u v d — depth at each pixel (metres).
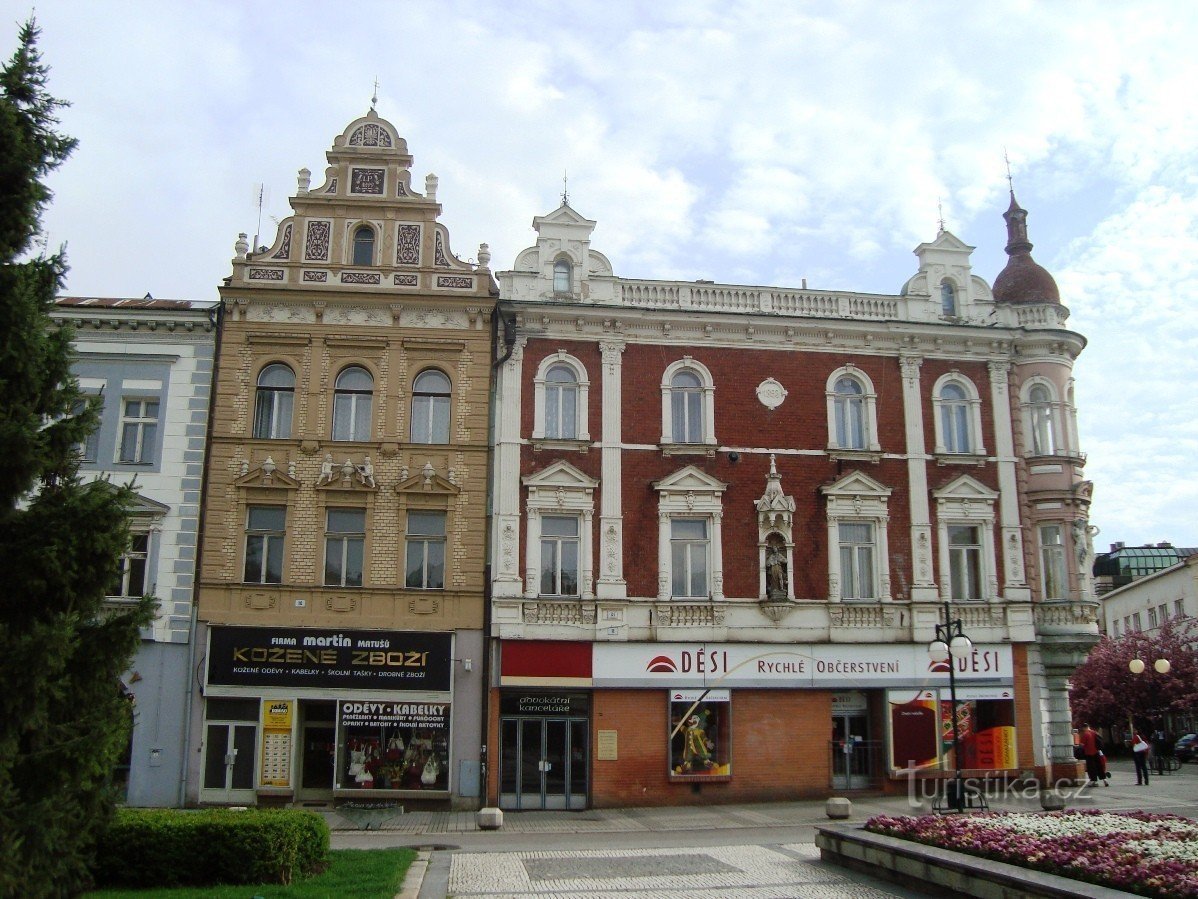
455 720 27.66
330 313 29.78
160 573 27.94
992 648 30.55
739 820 25.42
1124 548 89.00
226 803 26.66
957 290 33.12
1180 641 55.50
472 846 21.16
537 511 29.19
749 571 29.89
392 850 18.75
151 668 27.33
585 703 28.45
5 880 10.85
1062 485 31.91
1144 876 12.49
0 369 12.92
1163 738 52.59
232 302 29.48
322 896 13.75
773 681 29.06
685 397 31.03
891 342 32.12
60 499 13.47
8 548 12.29
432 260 30.34
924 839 16.42
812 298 32.12
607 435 29.98
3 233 13.23
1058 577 31.81
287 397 29.52
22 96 13.70
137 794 26.58
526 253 31.14
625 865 18.08
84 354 29.19
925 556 30.77
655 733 28.38
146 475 28.58
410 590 28.25
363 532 28.78
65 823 12.16
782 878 16.67
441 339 29.86
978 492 31.53
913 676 29.88
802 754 29.03
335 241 30.22
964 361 32.50
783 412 31.12
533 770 27.94
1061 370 32.78
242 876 14.94
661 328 30.91
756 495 30.41
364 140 31.06
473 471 29.16
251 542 28.53
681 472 29.88
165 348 29.44
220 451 28.70
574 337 30.50
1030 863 14.00
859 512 30.75
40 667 11.42
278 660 27.47
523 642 28.11
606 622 28.67
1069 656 31.16
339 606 28.05
